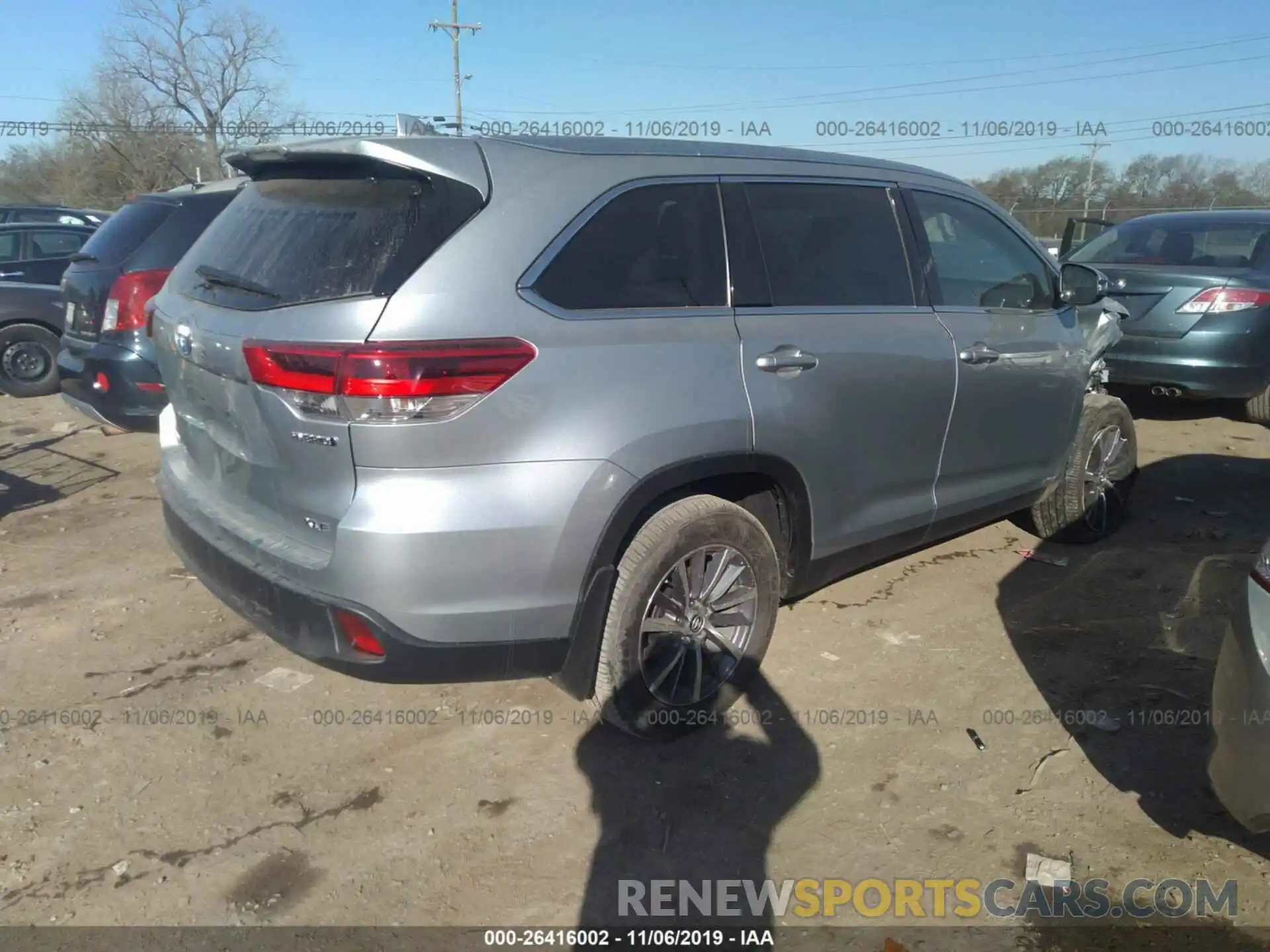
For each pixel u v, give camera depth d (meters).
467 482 2.68
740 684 3.53
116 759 3.25
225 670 3.84
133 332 5.93
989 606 4.47
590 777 3.19
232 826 2.94
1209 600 4.53
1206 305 7.06
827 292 3.59
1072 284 4.72
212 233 3.52
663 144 3.29
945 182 4.23
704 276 3.23
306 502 2.77
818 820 3.01
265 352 2.71
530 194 2.88
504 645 2.83
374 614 2.67
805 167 3.65
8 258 9.11
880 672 3.88
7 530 5.32
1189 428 7.91
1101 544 5.26
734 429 3.15
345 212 2.93
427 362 2.59
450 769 3.23
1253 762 2.44
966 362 4.00
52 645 4.01
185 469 3.62
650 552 3.09
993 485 4.41
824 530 3.63
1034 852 2.87
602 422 2.86
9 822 2.93
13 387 8.92
